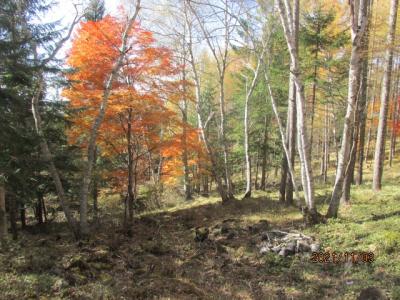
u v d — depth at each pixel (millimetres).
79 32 11805
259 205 15062
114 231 12844
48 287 6555
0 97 8617
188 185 20844
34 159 10219
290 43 10203
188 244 10727
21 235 12500
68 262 7785
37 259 7820
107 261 8578
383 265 7570
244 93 22375
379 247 8234
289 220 11859
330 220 10438
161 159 22953
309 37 16875
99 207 20500
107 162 16031
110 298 6488
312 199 10570
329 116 29016
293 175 12883
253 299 6902
